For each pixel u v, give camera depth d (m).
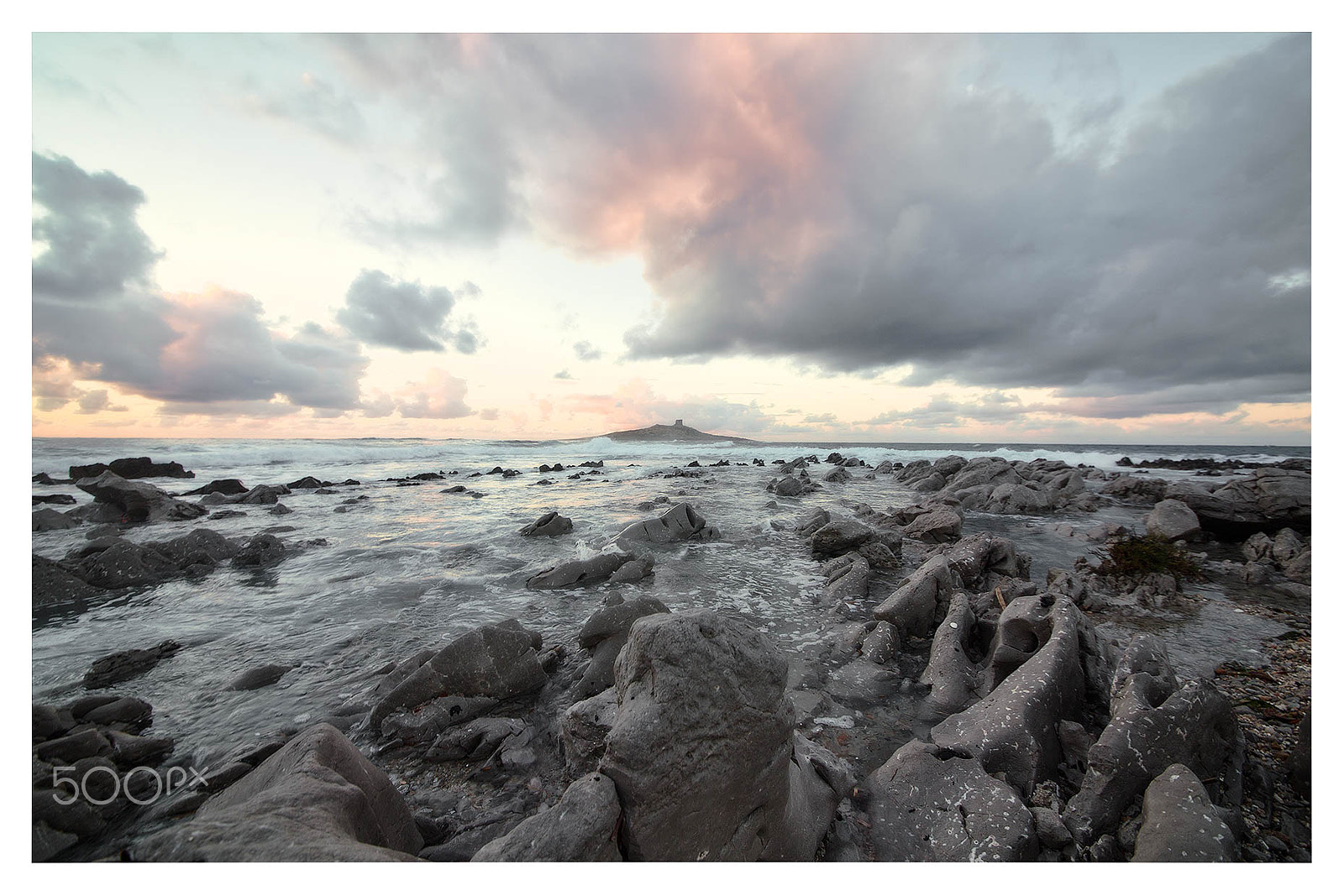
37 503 19.56
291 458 40.06
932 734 4.77
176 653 7.03
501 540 14.13
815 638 7.59
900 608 7.36
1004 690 4.86
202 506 18.47
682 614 3.28
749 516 18.08
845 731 5.17
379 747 4.99
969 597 8.18
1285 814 3.87
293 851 2.50
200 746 4.91
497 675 5.74
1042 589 9.08
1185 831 3.29
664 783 2.79
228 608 8.85
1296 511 13.44
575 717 4.43
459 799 4.20
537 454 54.53
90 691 6.00
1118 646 6.79
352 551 12.86
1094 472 36.06
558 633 7.72
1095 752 3.91
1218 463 41.94
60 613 8.65
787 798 3.35
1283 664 6.45
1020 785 4.15
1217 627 7.77
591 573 10.42
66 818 3.72
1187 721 3.96
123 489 16.72
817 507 20.09
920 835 3.63
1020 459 45.06
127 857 2.58
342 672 6.50
